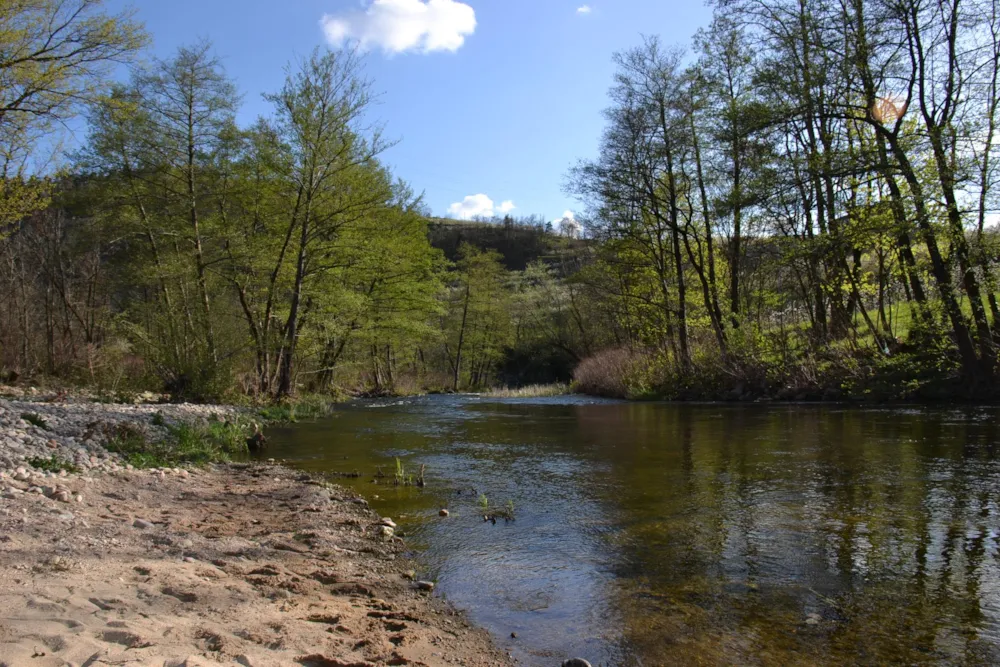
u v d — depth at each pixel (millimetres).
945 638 3291
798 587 4059
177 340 18438
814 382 17031
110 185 18672
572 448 10078
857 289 16891
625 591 4121
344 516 6164
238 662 2688
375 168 21781
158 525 5383
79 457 8031
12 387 17406
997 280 13719
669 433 11500
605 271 25406
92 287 25234
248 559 4621
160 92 17609
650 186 21484
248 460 9695
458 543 5285
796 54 15680
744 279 22203
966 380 14312
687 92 20609
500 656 3234
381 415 16656
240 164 18859
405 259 24797
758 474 7434
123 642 2727
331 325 21969
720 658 3168
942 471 7121
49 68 11469
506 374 51969
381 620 3637
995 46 13383
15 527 4574
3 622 2789
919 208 13484
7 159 12734
